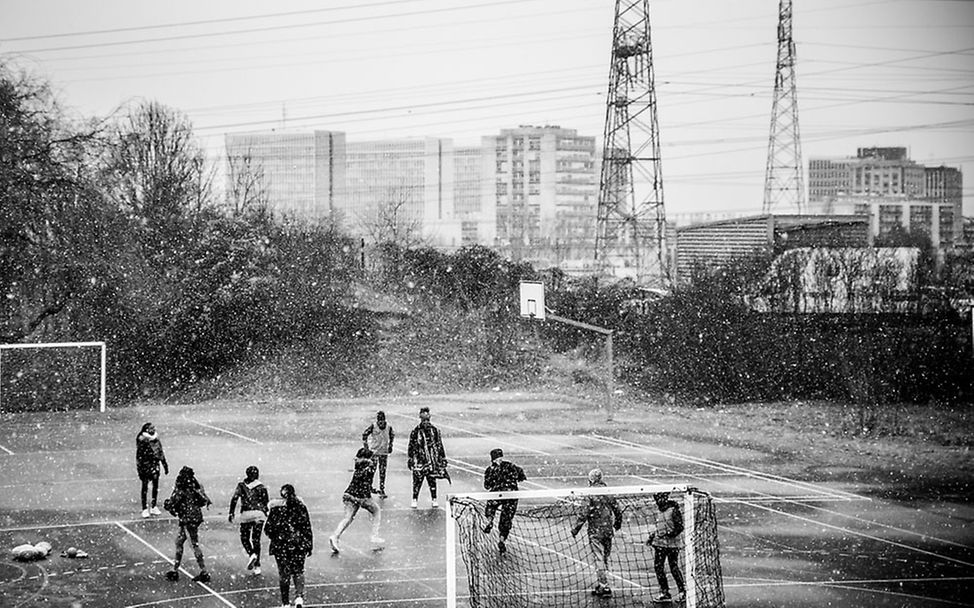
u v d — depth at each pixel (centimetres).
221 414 4150
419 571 1914
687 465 3089
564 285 5741
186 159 5884
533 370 5122
